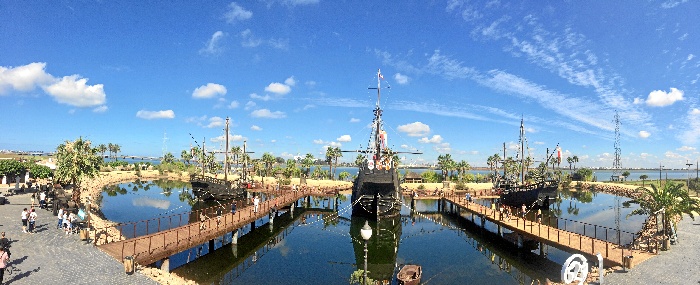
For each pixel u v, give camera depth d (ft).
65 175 142.92
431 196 208.23
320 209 210.18
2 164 195.72
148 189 279.69
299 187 236.63
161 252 79.20
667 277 72.90
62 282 61.82
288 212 197.77
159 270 76.64
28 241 84.02
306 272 96.48
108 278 64.95
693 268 77.97
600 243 96.78
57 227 98.43
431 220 181.68
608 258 82.79
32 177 209.87
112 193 249.34
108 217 162.09
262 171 353.31
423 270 100.01
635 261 83.20
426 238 141.08
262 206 147.33
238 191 212.02
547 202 185.57
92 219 120.16
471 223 170.71
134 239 88.28
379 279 90.94
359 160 290.56
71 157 144.77
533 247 124.06
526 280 91.25
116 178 321.32
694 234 111.75
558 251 120.16
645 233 108.78
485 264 105.29
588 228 156.25
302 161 378.94
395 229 158.71
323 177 375.86
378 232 148.66
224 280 87.97
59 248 79.97
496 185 256.52
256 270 96.99
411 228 161.79
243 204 193.67
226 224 109.29
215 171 371.76
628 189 284.82
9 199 144.56
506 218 134.92
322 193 211.20
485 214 143.43
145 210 184.14
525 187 192.65
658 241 93.61
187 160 440.45
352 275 91.04
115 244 84.53
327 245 128.16
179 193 257.96
